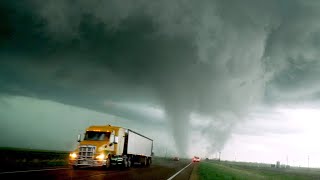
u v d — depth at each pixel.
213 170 42.09
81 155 27.05
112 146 28.64
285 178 43.44
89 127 29.89
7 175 15.03
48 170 21.33
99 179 16.97
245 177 32.03
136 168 34.62
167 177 22.59
